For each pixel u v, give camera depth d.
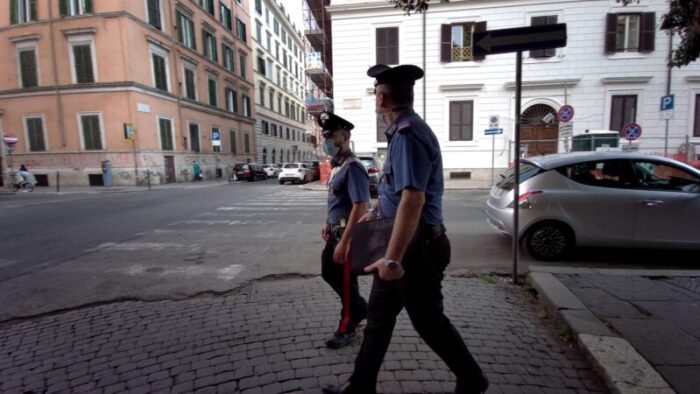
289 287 4.41
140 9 24.02
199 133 30.75
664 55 17.53
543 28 3.90
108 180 23.28
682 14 5.18
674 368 2.49
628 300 3.56
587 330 2.96
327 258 3.08
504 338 3.07
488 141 18.56
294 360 2.81
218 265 5.41
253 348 3.00
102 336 3.31
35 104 23.88
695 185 5.11
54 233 7.96
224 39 35.66
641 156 5.32
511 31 4.00
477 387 2.14
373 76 2.07
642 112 17.91
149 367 2.79
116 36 22.77
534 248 5.46
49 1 22.92
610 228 5.22
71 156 23.77
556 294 3.67
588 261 5.39
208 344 3.10
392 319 2.13
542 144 18.31
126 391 2.52
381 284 2.09
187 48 29.11
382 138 19.06
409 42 18.59
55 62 23.30
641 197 5.14
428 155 1.90
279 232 7.70
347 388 2.20
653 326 3.04
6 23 23.86
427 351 2.88
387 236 1.98
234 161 37.47
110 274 5.09
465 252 5.93
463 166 18.83
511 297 3.96
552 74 18.12
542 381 2.51
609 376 2.41
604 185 5.28
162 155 25.75
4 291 4.52
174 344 3.12
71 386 2.61
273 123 49.84
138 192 18.95
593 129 18.09
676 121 17.80
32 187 20.75
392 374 2.59
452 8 18.14
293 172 23.61
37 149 24.16
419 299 2.01
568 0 17.62
